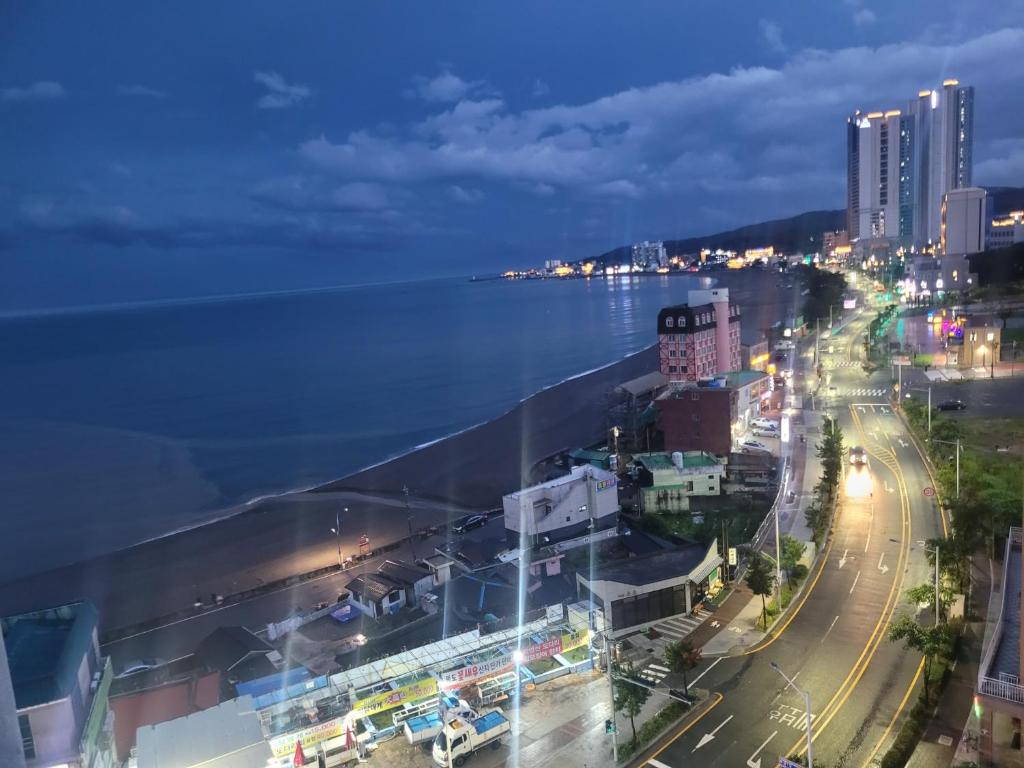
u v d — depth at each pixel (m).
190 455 166.88
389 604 75.12
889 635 53.19
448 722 45.41
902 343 183.50
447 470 136.25
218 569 96.62
